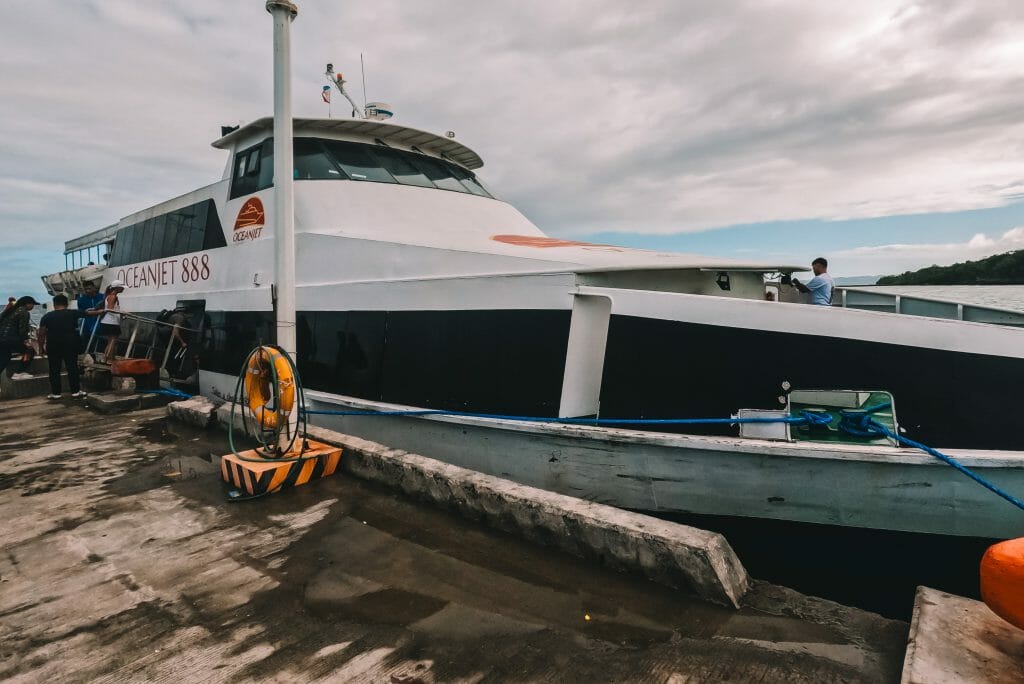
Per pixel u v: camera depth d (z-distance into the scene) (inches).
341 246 233.8
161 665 104.4
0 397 413.7
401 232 244.4
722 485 141.6
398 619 117.0
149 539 156.2
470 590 126.6
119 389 375.2
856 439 131.6
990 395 125.6
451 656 105.2
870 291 259.4
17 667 105.0
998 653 90.8
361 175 272.5
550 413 167.0
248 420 253.3
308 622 116.8
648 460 149.7
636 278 173.9
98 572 139.3
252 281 281.1
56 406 362.9
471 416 181.0
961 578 127.4
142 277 406.3
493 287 181.6
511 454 175.3
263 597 126.3
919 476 124.3
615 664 101.7
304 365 248.1
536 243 221.3
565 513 140.0
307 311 247.0
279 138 196.2
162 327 369.1
